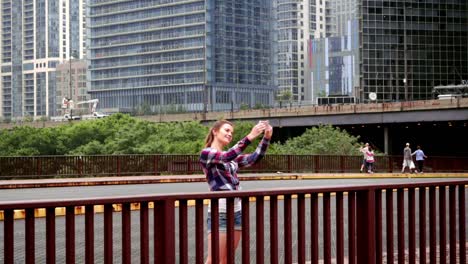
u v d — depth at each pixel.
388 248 6.64
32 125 131.50
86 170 36.22
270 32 191.25
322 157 45.38
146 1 189.25
